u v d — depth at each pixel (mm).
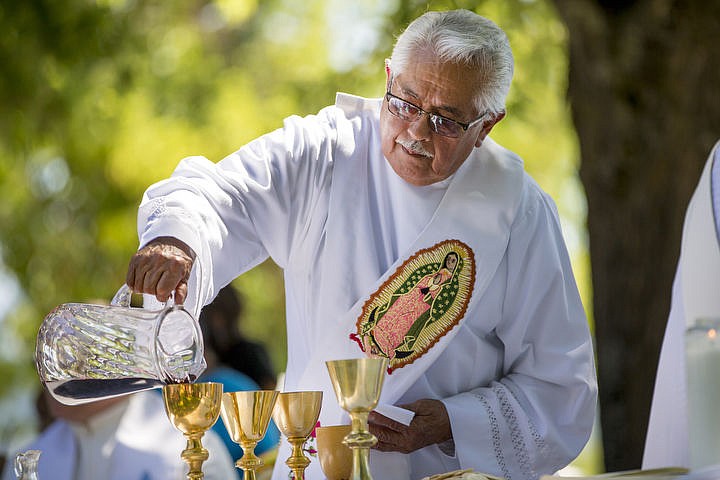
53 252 20531
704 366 4352
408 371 6297
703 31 11031
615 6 11305
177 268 5379
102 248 20219
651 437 5855
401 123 6086
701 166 10984
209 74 20422
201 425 4773
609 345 11234
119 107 19297
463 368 6461
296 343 6520
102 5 17391
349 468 5219
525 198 6605
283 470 6207
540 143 16891
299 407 5023
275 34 21438
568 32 11578
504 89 6176
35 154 19906
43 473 8734
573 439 6395
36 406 9719
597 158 11359
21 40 17094
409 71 5988
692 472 4297
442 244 6395
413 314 6316
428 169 6172
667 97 11117
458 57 5910
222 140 19672
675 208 11055
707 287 5555
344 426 5227
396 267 6344
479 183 6516
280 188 6312
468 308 6391
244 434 4930
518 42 14141
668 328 5836
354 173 6469
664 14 11102
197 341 5023
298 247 6434
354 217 6398
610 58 11281
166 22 20141
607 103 11305
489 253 6434
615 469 11125
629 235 11211
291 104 18922
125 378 5113
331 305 6324
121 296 5379
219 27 21266
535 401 6410
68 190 20266
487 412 6238
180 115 19938
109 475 8719
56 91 18047
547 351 6504
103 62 17875
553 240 6645
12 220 20703
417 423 6066
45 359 5168
